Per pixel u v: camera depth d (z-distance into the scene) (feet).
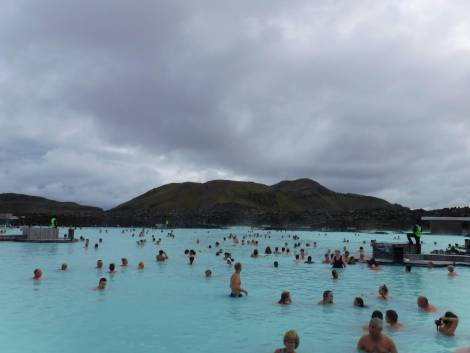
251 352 35.09
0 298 56.95
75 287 66.54
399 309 52.01
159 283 72.28
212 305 53.78
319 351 35.40
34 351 34.96
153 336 39.40
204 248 177.78
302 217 586.86
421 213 538.47
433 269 95.66
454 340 38.60
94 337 38.96
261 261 116.88
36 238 179.83
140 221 527.40
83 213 562.25
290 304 54.70
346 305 54.34
